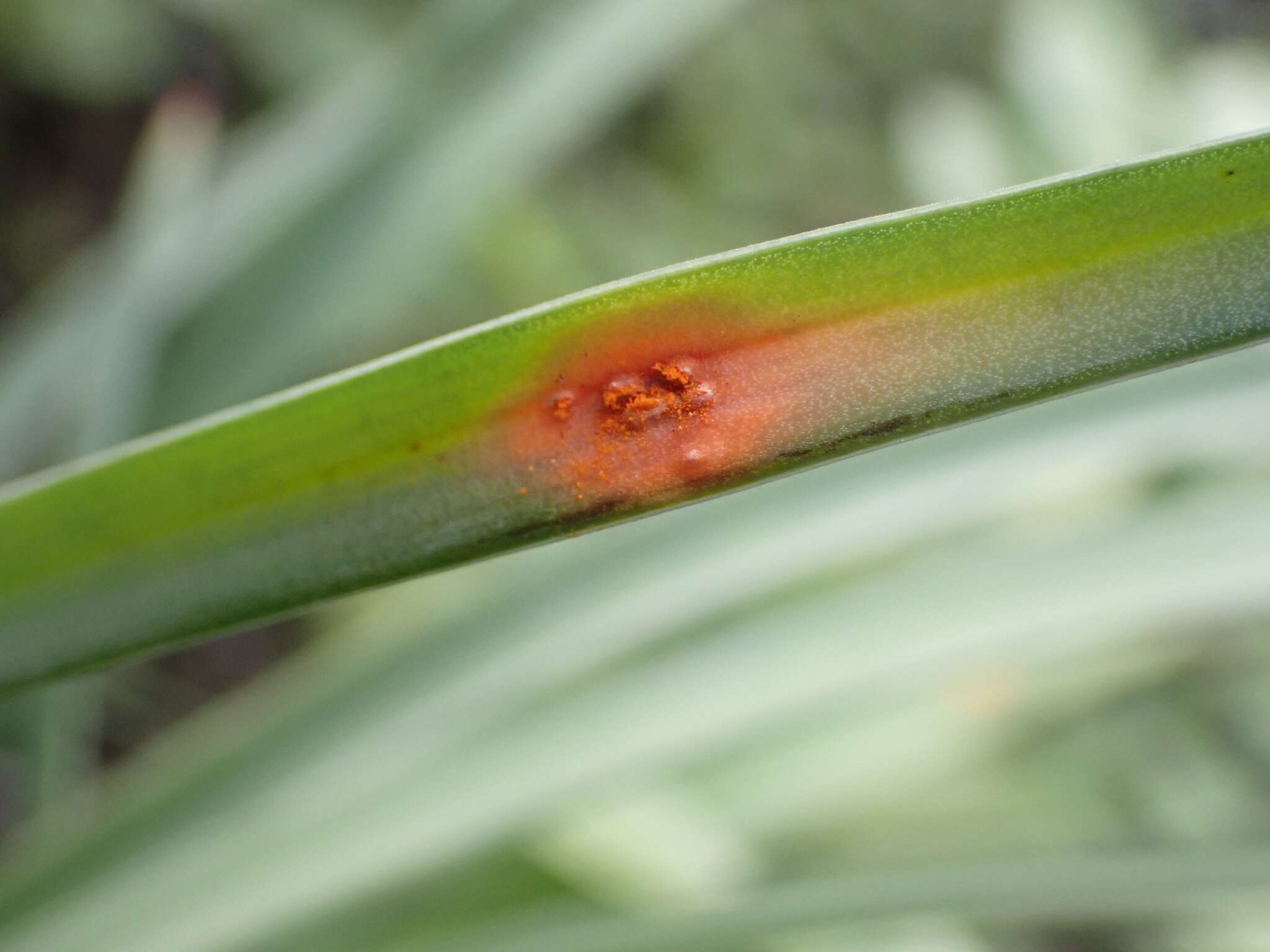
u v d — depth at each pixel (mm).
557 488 142
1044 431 217
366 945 244
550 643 211
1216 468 281
